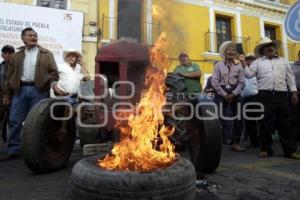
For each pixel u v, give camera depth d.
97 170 2.06
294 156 4.58
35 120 3.36
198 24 13.78
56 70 4.62
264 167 3.93
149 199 1.95
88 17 11.13
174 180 2.01
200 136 3.46
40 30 9.88
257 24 15.85
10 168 3.81
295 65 5.92
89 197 2.01
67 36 10.23
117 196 1.95
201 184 3.00
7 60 5.66
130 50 3.55
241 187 2.98
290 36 4.74
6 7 9.55
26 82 4.51
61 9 10.18
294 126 5.59
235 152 5.21
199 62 13.58
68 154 3.85
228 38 15.09
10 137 4.48
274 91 4.77
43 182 3.15
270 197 2.71
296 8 4.68
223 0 14.72
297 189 2.94
